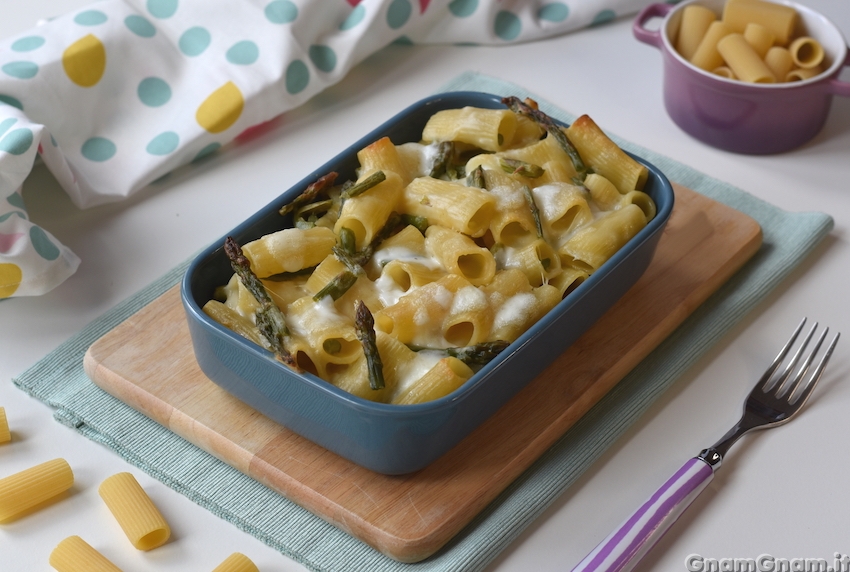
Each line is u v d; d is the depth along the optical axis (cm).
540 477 102
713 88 122
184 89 125
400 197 107
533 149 110
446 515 99
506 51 137
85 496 101
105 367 106
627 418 105
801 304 114
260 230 105
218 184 123
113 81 124
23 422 105
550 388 105
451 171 110
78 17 125
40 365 108
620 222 106
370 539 98
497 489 101
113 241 118
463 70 134
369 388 98
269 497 101
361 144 111
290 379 97
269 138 127
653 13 129
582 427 105
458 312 100
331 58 130
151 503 100
